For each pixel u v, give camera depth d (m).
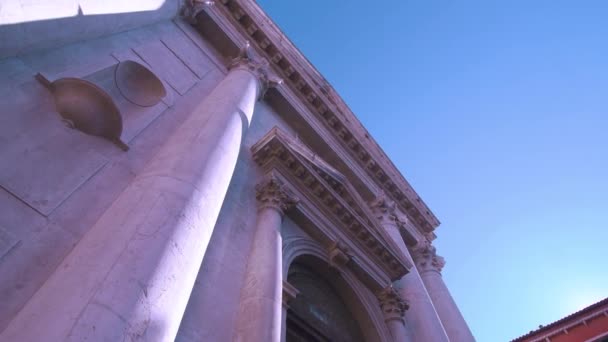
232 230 7.79
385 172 18.64
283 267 8.20
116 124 6.81
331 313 9.78
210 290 6.28
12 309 4.09
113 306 3.55
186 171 5.95
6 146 5.21
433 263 17.75
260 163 10.27
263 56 14.79
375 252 11.86
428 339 11.27
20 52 5.95
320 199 10.73
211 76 11.52
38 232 4.87
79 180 5.87
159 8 10.53
